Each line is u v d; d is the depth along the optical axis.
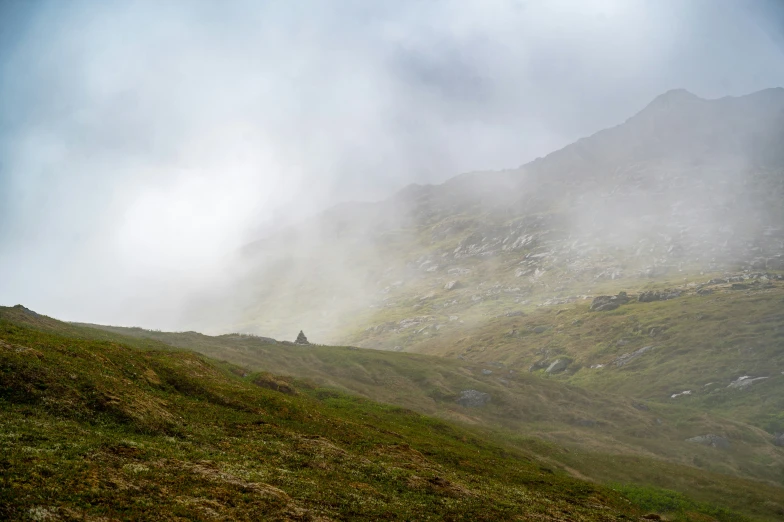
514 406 116.88
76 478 23.75
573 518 39.34
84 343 47.38
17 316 66.94
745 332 172.00
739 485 75.81
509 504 38.22
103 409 33.88
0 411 29.05
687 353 169.50
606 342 197.38
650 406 127.81
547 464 74.06
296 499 28.55
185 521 22.67
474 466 51.47
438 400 116.69
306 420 49.81
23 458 24.22
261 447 37.41
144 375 45.69
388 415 71.44
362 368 125.75
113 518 21.30
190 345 114.12
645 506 61.81
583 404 123.06
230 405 47.34
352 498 31.20
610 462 82.88
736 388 142.00
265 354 123.50
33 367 34.03
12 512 19.64
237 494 26.98
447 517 31.91
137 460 28.14
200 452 32.47
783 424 120.19
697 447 106.19
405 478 38.00
